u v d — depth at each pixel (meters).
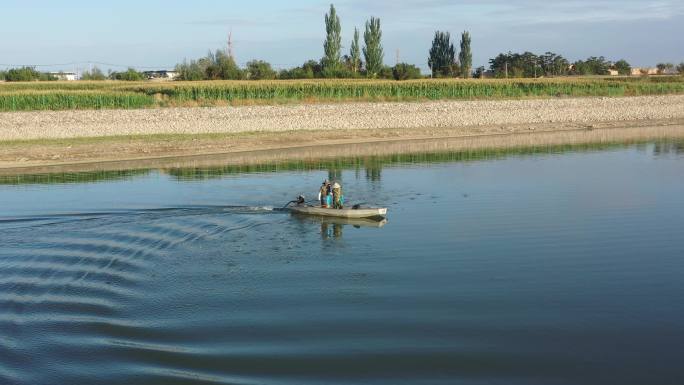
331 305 20.64
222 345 17.89
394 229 30.14
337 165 50.97
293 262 25.06
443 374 16.19
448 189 40.34
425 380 15.91
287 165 50.94
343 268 24.31
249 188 40.16
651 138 70.88
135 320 19.58
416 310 20.17
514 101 87.06
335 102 85.94
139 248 26.67
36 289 22.00
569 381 15.83
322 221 31.56
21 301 20.91
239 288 22.20
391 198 37.56
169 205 34.84
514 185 41.75
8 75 125.94
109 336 18.45
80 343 17.98
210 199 36.56
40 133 61.47
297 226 30.52
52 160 52.72
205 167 49.88
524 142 67.81
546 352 17.33
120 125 64.81
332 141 67.25
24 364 16.84
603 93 100.12
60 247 26.78
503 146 64.31
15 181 43.34
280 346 17.78
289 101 83.62
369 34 129.25
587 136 73.44
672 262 24.86
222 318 19.70
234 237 28.53
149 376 16.17
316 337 18.30
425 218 32.44
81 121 65.00
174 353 17.41
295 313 20.02
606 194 38.53
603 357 17.03
